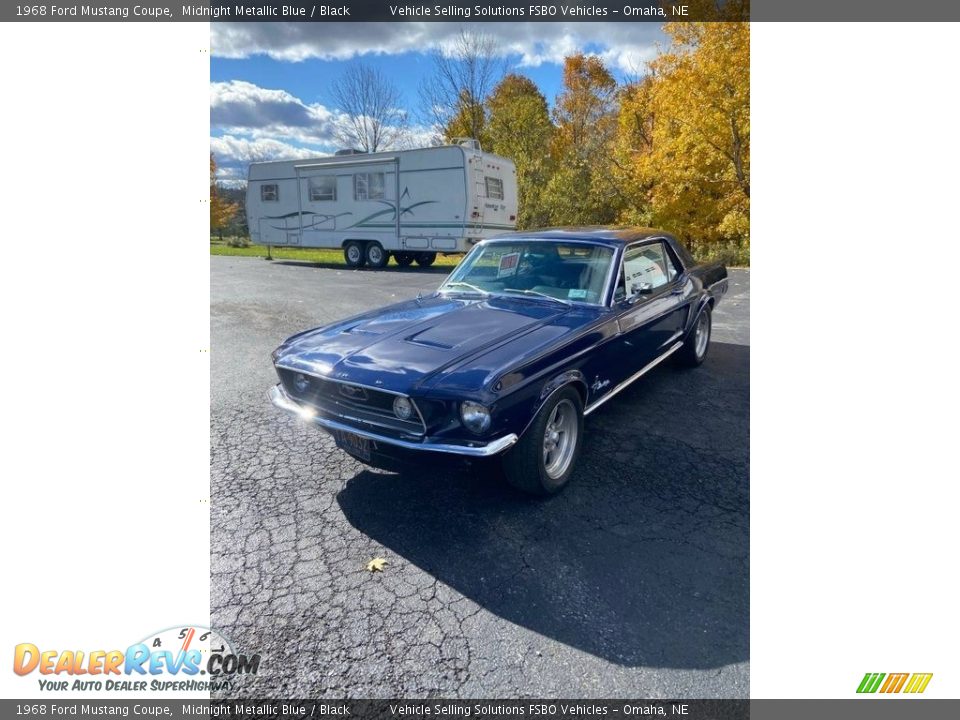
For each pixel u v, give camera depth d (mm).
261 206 16641
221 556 2527
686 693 1804
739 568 2408
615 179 22312
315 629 2098
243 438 3805
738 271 13258
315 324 7512
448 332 3170
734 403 4402
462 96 27172
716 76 15469
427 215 13727
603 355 3361
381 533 2701
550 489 2969
